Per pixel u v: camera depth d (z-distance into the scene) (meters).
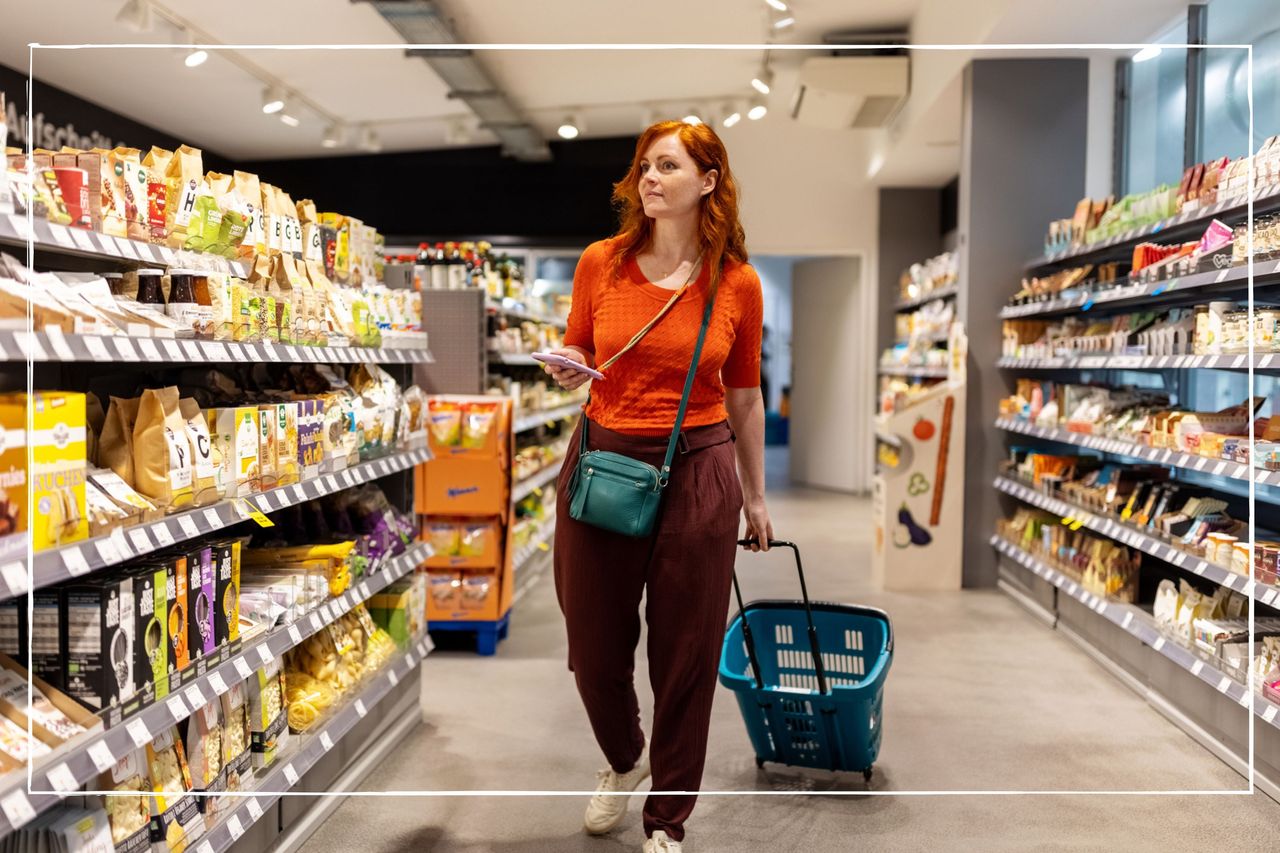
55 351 1.79
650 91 8.71
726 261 2.47
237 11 6.39
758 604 3.41
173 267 2.44
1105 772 3.25
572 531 2.45
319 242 3.37
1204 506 3.90
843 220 10.62
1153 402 4.86
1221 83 4.88
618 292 2.43
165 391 2.27
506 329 5.89
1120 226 4.89
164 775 2.17
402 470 3.95
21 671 1.91
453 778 3.18
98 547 1.89
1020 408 5.95
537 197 10.74
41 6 6.03
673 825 2.46
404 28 6.54
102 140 8.30
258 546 3.17
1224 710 3.35
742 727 3.68
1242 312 3.44
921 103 7.10
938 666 4.50
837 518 9.21
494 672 4.39
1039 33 5.44
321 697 2.93
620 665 2.56
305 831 2.74
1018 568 5.84
